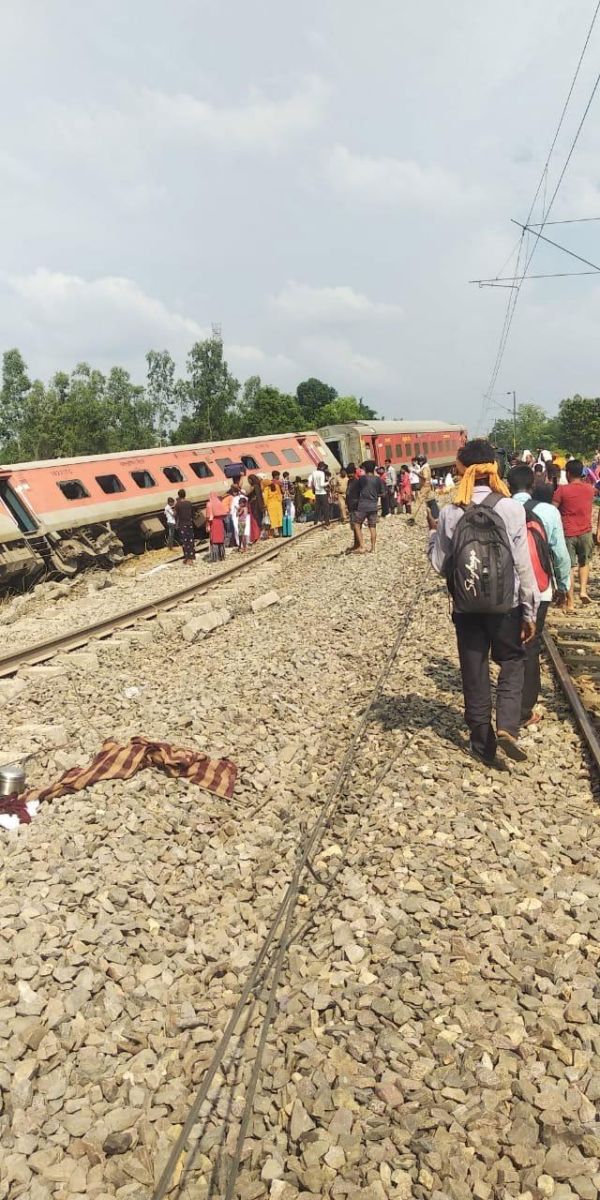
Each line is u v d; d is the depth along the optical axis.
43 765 6.42
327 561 19.11
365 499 19.34
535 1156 2.68
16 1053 3.20
